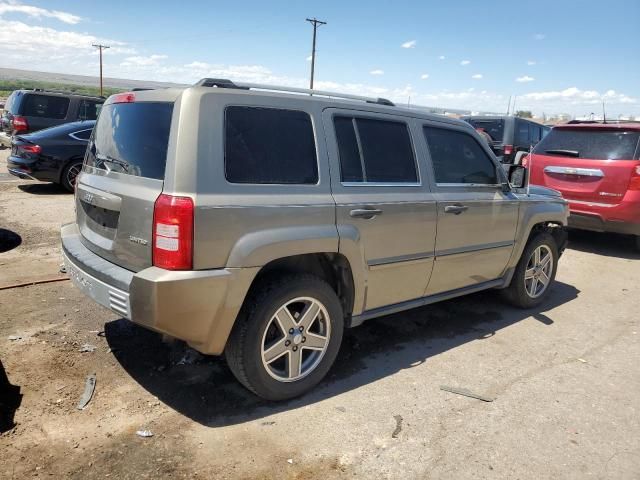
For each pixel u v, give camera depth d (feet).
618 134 25.12
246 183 9.98
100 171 11.45
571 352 14.62
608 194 24.84
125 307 9.61
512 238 16.24
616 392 12.42
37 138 31.96
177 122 9.53
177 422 10.13
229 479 8.70
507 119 46.42
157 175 9.65
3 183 35.99
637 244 26.61
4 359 11.91
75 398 10.66
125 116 11.14
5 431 9.46
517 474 9.30
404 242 12.81
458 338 15.16
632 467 9.68
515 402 11.71
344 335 14.90
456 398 11.75
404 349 14.23
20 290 16.12
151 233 9.42
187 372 12.01
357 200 11.64
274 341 10.78
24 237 22.21
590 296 19.81
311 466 9.14
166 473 8.71
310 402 11.22
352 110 12.14
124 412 10.32
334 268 11.93
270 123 10.58
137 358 12.46
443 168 14.16
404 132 13.25
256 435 9.89
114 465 8.81
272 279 10.59
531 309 18.02
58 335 13.30
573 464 9.66
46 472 8.53
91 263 10.63
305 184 10.91
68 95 40.60
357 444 9.84
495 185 15.58
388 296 13.05
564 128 27.04
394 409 11.12
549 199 17.87
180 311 9.28
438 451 9.78
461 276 14.92
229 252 9.66
